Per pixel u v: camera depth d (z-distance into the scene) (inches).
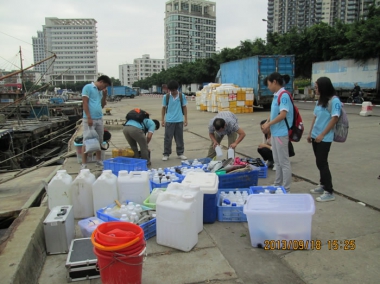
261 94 707.4
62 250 128.5
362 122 479.2
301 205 129.9
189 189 136.6
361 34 876.6
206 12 5511.8
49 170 319.6
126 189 160.9
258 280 107.4
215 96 759.7
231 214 152.9
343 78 955.3
